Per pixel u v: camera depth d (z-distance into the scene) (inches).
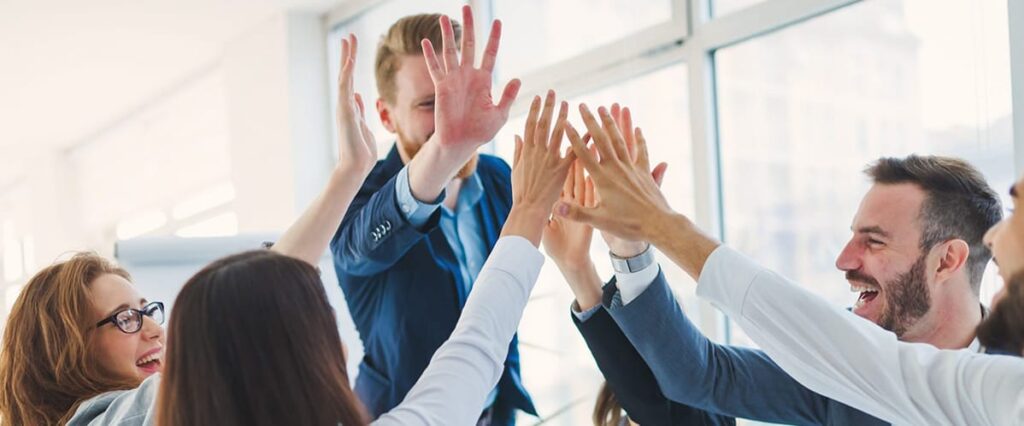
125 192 310.2
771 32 118.7
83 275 64.1
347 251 74.1
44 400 62.4
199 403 42.8
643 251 60.6
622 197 53.6
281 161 200.1
